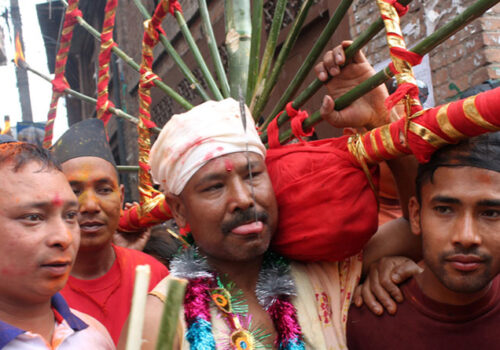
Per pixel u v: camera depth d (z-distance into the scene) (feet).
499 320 3.48
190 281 3.44
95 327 3.40
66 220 2.90
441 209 3.23
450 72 7.66
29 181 2.77
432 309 3.55
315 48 4.06
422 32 8.01
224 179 3.35
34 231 2.74
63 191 2.87
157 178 3.81
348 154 3.60
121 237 6.61
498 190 3.04
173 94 5.49
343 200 3.47
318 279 3.81
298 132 3.95
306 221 3.50
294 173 3.57
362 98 3.78
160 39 5.81
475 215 3.10
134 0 6.17
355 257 3.97
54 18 24.71
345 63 3.68
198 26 15.67
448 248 3.16
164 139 3.59
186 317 3.26
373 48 8.95
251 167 3.40
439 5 7.69
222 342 3.26
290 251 3.67
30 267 2.73
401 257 3.97
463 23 2.92
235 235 3.35
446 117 2.91
